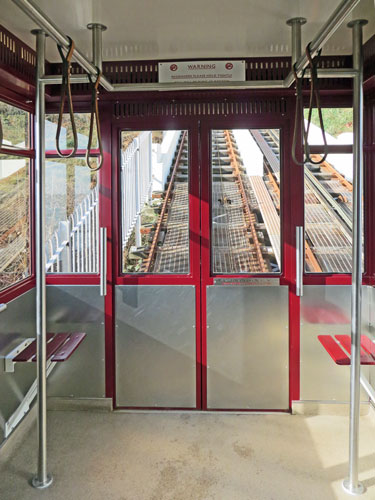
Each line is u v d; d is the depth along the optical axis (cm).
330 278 394
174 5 262
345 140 390
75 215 404
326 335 379
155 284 402
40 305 295
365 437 361
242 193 398
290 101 387
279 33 308
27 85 334
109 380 406
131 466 324
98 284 404
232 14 276
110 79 370
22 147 372
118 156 399
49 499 289
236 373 402
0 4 262
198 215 399
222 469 320
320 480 306
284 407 403
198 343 402
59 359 325
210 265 401
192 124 393
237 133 395
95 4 261
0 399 326
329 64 367
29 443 354
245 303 399
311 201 397
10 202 354
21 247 377
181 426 380
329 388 400
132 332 405
